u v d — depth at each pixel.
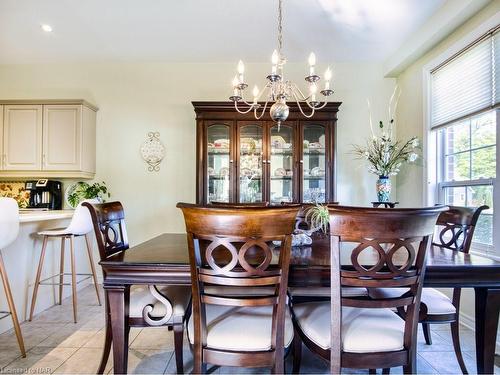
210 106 3.09
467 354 1.88
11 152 3.22
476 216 1.67
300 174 3.13
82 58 3.43
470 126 2.48
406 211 1.03
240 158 3.16
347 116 3.54
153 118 3.54
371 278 1.09
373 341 1.15
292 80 3.51
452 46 2.56
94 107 3.44
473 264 1.29
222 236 1.06
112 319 1.34
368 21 2.67
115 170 3.53
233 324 1.24
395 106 3.52
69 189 3.49
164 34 2.91
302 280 1.28
